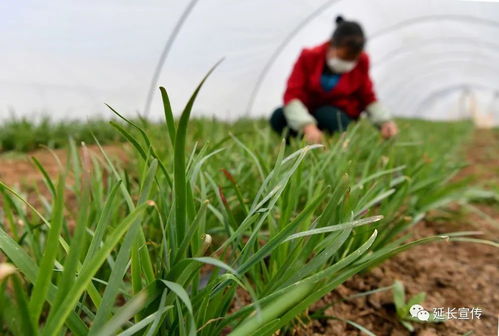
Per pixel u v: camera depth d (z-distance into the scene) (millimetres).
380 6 7492
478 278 1341
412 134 3922
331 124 3092
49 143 3701
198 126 2387
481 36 10352
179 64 5852
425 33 9727
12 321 499
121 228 463
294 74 3164
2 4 4199
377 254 716
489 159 4641
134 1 4602
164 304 554
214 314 690
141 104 5953
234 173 1465
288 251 855
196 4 5035
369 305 1104
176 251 637
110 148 3859
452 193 1800
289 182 906
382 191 1243
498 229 1861
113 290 496
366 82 3205
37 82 5020
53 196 896
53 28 4543
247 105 7785
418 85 15328
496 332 1029
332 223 911
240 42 6230
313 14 6605
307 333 952
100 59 5133
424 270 1359
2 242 498
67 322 529
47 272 454
